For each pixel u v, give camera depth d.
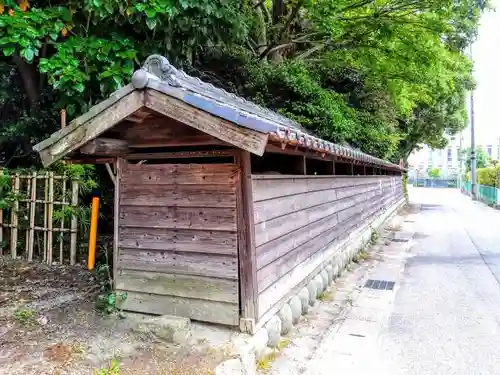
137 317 4.14
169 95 3.31
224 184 3.81
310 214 5.70
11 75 8.04
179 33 6.28
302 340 4.45
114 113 3.51
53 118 7.85
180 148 4.31
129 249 4.27
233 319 3.76
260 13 11.33
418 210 21.02
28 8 6.02
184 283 3.98
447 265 8.35
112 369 3.05
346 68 14.69
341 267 7.35
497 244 10.77
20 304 4.64
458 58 14.73
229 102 4.28
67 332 3.81
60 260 6.53
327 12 9.72
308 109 10.02
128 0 5.47
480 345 4.38
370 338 4.56
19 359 3.24
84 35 6.07
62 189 6.59
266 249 4.12
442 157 71.19
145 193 4.18
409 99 17.11
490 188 23.14
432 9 10.54
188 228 3.96
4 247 7.19
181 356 3.31
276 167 5.81
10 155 8.59
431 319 5.19
